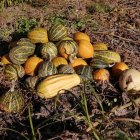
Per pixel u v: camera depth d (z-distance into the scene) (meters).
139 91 1.38
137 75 1.37
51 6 2.00
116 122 1.25
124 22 1.90
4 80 1.43
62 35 1.54
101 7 2.00
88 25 1.84
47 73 1.39
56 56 1.47
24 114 1.32
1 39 1.70
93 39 1.73
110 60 1.50
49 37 1.56
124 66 1.46
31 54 1.49
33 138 1.14
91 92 1.38
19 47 1.47
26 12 1.93
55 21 1.84
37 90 1.34
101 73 1.43
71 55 1.45
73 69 1.42
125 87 1.37
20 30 1.76
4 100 1.30
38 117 1.28
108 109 1.33
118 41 1.74
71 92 1.31
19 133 1.17
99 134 1.15
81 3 2.04
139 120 1.25
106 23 1.87
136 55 1.65
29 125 1.27
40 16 1.89
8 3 1.96
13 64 1.46
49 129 1.24
